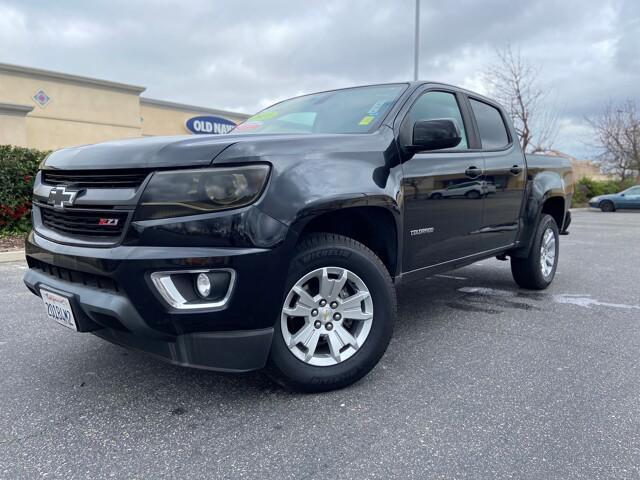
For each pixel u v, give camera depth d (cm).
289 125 356
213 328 228
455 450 216
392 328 287
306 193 240
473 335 378
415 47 1482
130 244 225
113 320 230
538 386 284
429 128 295
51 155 294
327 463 207
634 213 2320
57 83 1791
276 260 232
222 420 243
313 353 264
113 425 239
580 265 714
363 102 347
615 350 345
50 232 273
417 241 326
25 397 270
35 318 420
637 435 230
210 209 223
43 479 197
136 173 230
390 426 237
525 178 466
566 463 207
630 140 3175
